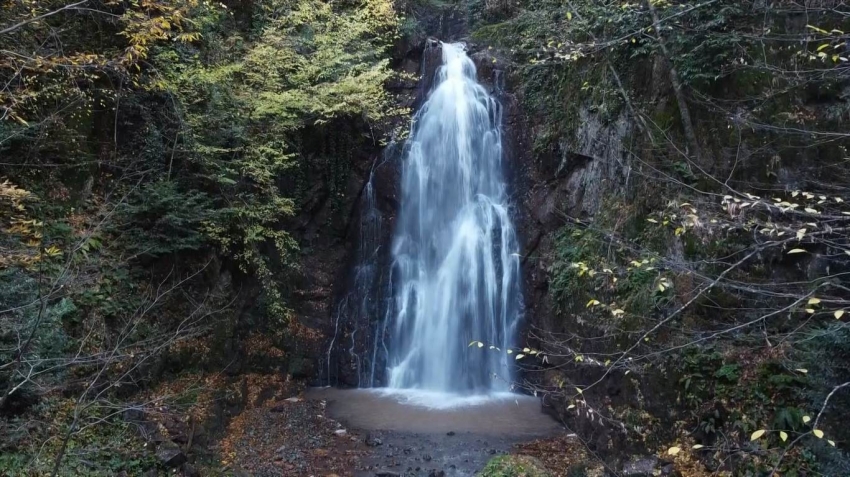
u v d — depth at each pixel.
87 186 9.05
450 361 13.46
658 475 7.47
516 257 13.33
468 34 16.36
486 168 14.16
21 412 6.30
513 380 12.80
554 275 11.84
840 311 3.62
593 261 10.69
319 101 12.34
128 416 7.73
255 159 11.38
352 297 14.19
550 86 13.46
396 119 14.76
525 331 12.84
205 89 10.72
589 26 10.82
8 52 5.96
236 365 11.51
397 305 14.09
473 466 8.73
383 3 14.38
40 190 8.41
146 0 6.70
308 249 13.91
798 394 6.82
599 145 11.53
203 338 10.40
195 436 8.42
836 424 6.17
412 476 8.36
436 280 13.99
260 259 11.57
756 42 8.83
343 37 13.49
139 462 6.92
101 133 9.66
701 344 7.93
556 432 10.16
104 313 8.34
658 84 10.33
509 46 14.70
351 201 14.27
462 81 14.93
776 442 6.71
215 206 10.98
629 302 9.29
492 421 10.74
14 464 5.80
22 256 6.00
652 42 9.89
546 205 13.03
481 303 13.52
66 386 6.43
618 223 10.38
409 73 15.60
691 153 9.34
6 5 7.15
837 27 8.17
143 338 8.87
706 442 7.57
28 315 6.10
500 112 14.27
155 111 10.28
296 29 13.78
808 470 6.18
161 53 9.93
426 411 11.40
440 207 14.38
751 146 8.64
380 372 13.69
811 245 7.84
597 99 11.70
